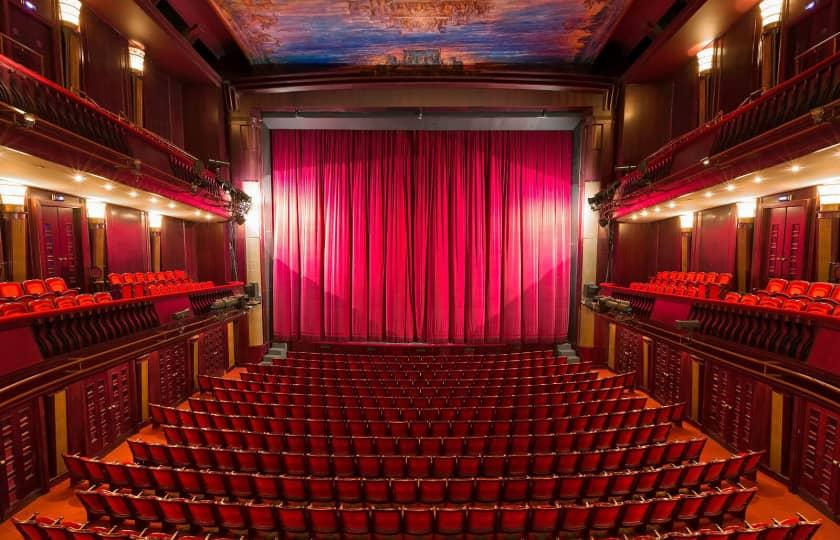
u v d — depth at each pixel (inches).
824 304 194.5
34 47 256.7
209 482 155.6
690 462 183.8
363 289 468.1
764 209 290.7
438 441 185.5
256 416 209.3
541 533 142.8
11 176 226.1
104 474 160.6
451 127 457.1
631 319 345.7
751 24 296.5
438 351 465.1
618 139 412.2
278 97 422.3
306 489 154.0
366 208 473.1
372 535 138.2
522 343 470.3
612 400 234.2
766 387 202.5
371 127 457.1
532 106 420.5
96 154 222.1
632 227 428.5
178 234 402.3
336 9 327.6
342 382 283.7
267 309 446.0
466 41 372.2
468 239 474.9
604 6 322.7
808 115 171.8
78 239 289.7
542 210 468.4
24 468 173.9
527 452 192.9
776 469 195.3
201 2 337.4
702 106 341.4
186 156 341.7
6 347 174.2
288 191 467.8
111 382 225.3
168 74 387.2
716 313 258.5
